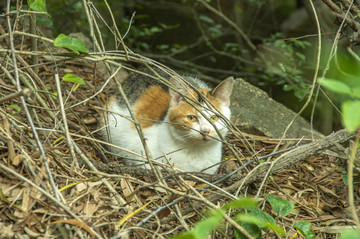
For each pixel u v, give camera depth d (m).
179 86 5.23
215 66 12.24
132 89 5.93
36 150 3.96
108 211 3.65
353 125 1.90
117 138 5.52
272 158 5.55
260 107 7.05
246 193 4.28
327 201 4.80
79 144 5.07
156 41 12.42
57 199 3.17
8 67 5.25
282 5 11.78
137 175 4.58
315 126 8.41
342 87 2.00
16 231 3.11
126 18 11.11
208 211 3.64
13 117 4.41
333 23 5.87
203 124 5.08
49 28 7.48
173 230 3.63
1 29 5.71
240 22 11.82
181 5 12.25
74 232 3.16
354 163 4.68
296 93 7.67
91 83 6.70
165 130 5.19
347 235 2.00
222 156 5.70
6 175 3.50
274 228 2.93
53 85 6.12
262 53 11.12
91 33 4.26
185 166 5.17
